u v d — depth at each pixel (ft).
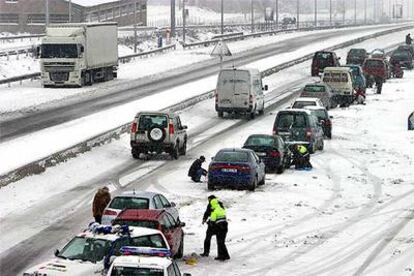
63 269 110.83
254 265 148.25
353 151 287.69
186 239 165.99
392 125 352.28
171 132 258.37
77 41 424.46
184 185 221.05
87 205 195.00
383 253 158.40
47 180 221.46
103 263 113.70
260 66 553.23
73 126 309.22
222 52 354.54
